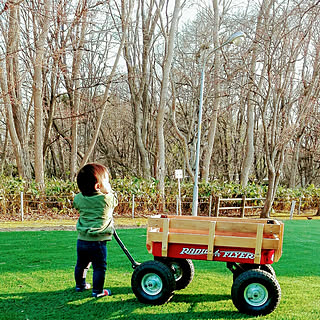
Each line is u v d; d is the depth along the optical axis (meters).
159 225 4.50
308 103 16.69
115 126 35.38
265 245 4.20
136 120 23.34
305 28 15.42
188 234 4.38
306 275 6.11
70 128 25.25
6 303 4.40
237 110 34.41
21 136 18.86
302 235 10.98
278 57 15.52
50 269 5.95
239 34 14.11
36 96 16.69
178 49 29.70
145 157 23.02
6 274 5.63
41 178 16.88
